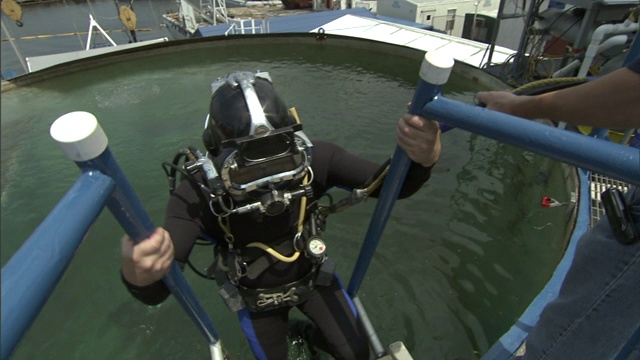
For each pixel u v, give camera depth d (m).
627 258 1.10
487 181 4.19
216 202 1.47
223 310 2.65
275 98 1.41
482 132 0.83
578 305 1.26
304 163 1.41
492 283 2.87
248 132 1.32
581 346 1.25
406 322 2.58
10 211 4.20
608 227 1.20
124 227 0.81
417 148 1.06
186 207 1.49
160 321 2.61
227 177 1.33
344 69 7.64
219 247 1.68
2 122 0.56
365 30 9.88
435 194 3.96
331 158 1.64
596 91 0.85
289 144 1.36
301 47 8.55
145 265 0.88
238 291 1.62
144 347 2.46
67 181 4.67
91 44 12.32
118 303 2.77
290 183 1.43
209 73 7.69
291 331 2.33
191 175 1.37
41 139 5.47
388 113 5.88
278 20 11.22
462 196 3.93
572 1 4.22
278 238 1.61
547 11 4.95
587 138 0.68
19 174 4.74
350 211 3.70
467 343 2.43
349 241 3.32
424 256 3.14
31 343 2.53
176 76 7.59
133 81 7.30
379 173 1.42
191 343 2.45
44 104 6.40
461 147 4.86
